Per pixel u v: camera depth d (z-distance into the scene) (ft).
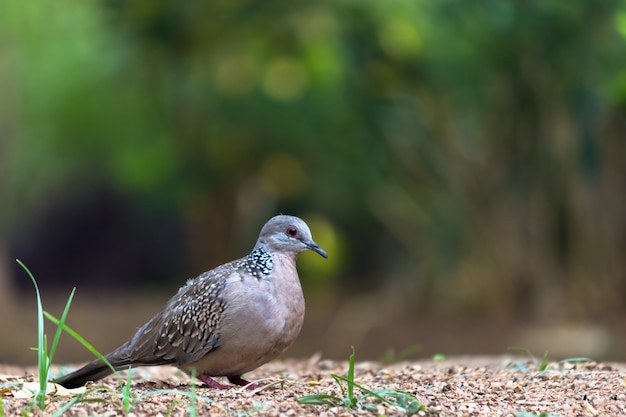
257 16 58.90
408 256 72.23
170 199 85.35
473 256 62.59
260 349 22.21
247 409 18.75
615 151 54.75
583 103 51.75
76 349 59.47
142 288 105.50
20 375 26.73
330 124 66.69
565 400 20.63
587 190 56.54
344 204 83.61
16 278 106.73
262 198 88.99
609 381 22.65
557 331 53.57
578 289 57.11
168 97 73.56
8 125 63.57
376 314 67.56
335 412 18.61
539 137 57.06
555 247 58.95
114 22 59.11
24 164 84.23
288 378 25.05
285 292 22.44
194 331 22.30
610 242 56.34
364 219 85.46
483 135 59.82
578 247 57.47
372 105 59.47
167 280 108.78
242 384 23.67
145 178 81.46
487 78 55.01
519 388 21.88
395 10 57.57
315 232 89.61
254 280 22.26
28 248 107.24
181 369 23.04
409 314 65.82
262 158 78.33
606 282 56.44
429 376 24.62
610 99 46.50
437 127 60.54
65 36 69.72
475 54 54.24
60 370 27.32
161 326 22.80
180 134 76.07
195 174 79.10
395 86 58.70
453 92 58.08
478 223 61.52
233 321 21.88
